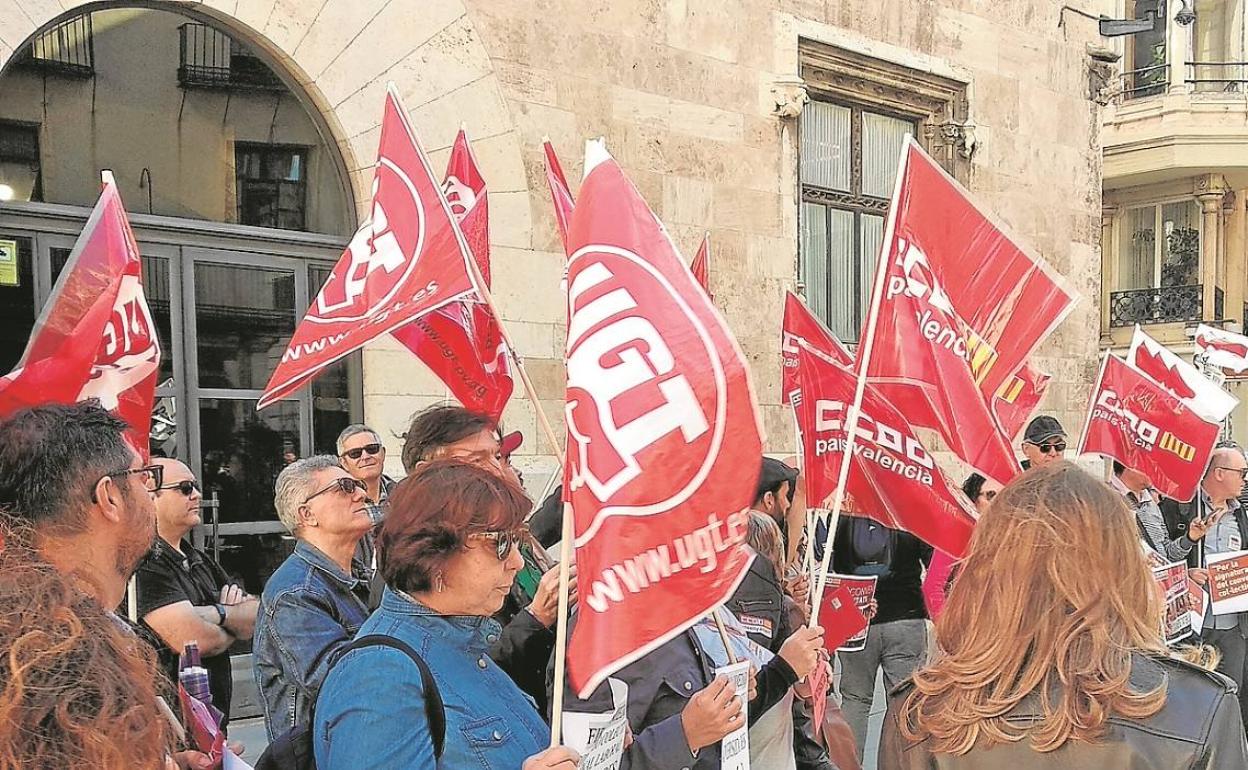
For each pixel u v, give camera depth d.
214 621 3.07
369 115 6.28
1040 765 1.53
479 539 1.83
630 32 7.39
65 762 1.04
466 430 2.99
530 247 6.83
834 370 3.75
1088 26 11.05
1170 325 19.44
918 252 3.14
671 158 7.64
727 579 1.91
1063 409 10.81
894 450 3.61
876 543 4.90
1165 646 1.66
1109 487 1.70
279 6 5.94
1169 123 18.41
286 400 6.28
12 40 5.16
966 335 3.17
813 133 9.12
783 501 4.14
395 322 3.15
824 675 3.00
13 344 5.42
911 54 9.36
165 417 5.81
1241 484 5.68
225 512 6.04
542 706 2.55
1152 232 19.94
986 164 10.04
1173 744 1.47
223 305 6.07
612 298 1.98
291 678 2.50
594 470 1.92
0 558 1.30
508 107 6.76
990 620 1.63
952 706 1.63
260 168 6.23
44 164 5.51
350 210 6.43
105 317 2.62
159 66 5.88
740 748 2.27
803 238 9.09
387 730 1.69
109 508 1.65
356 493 2.79
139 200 5.84
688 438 1.92
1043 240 10.59
